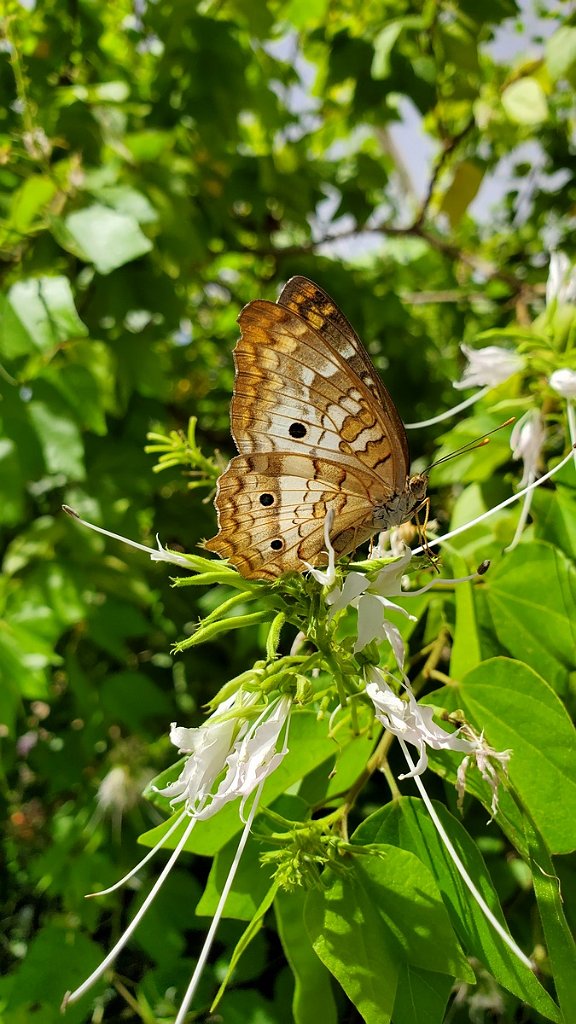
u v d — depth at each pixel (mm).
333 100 269
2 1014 167
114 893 185
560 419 154
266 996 153
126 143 200
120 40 245
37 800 231
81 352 185
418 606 139
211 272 276
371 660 110
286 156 264
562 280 157
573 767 115
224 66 217
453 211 251
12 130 204
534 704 118
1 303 166
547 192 282
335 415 116
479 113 231
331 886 110
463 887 110
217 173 240
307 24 250
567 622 138
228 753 105
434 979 107
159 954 165
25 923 227
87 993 171
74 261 199
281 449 115
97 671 208
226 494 112
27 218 186
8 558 185
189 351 255
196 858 181
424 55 226
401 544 124
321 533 118
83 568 184
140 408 204
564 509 147
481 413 168
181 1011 93
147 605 196
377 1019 103
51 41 223
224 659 205
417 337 258
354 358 116
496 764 114
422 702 122
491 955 107
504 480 163
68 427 174
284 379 115
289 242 297
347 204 265
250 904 119
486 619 142
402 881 109
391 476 120
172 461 142
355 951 106
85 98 202
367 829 116
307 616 111
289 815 122
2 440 171
